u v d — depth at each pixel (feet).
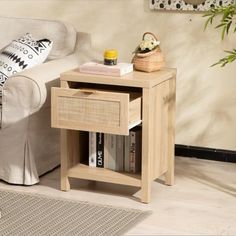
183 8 14.75
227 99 14.93
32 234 12.25
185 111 15.25
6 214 12.91
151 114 13.08
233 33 14.64
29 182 13.91
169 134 13.91
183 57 15.05
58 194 13.67
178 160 15.23
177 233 12.27
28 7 15.92
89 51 15.19
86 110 13.03
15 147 13.88
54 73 13.94
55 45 15.05
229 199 13.47
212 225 12.54
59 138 14.71
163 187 13.96
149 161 13.16
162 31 15.08
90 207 13.15
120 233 12.25
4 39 15.28
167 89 13.67
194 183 14.14
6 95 13.71
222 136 15.11
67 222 12.63
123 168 13.70
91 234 12.23
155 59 13.47
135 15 15.23
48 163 14.46
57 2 15.70
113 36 15.47
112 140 13.69
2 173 14.07
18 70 14.17
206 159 15.25
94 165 13.88
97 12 15.47
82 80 13.21
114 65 13.37
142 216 12.80
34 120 13.84
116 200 13.43
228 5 14.40
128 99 12.74
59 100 13.19
